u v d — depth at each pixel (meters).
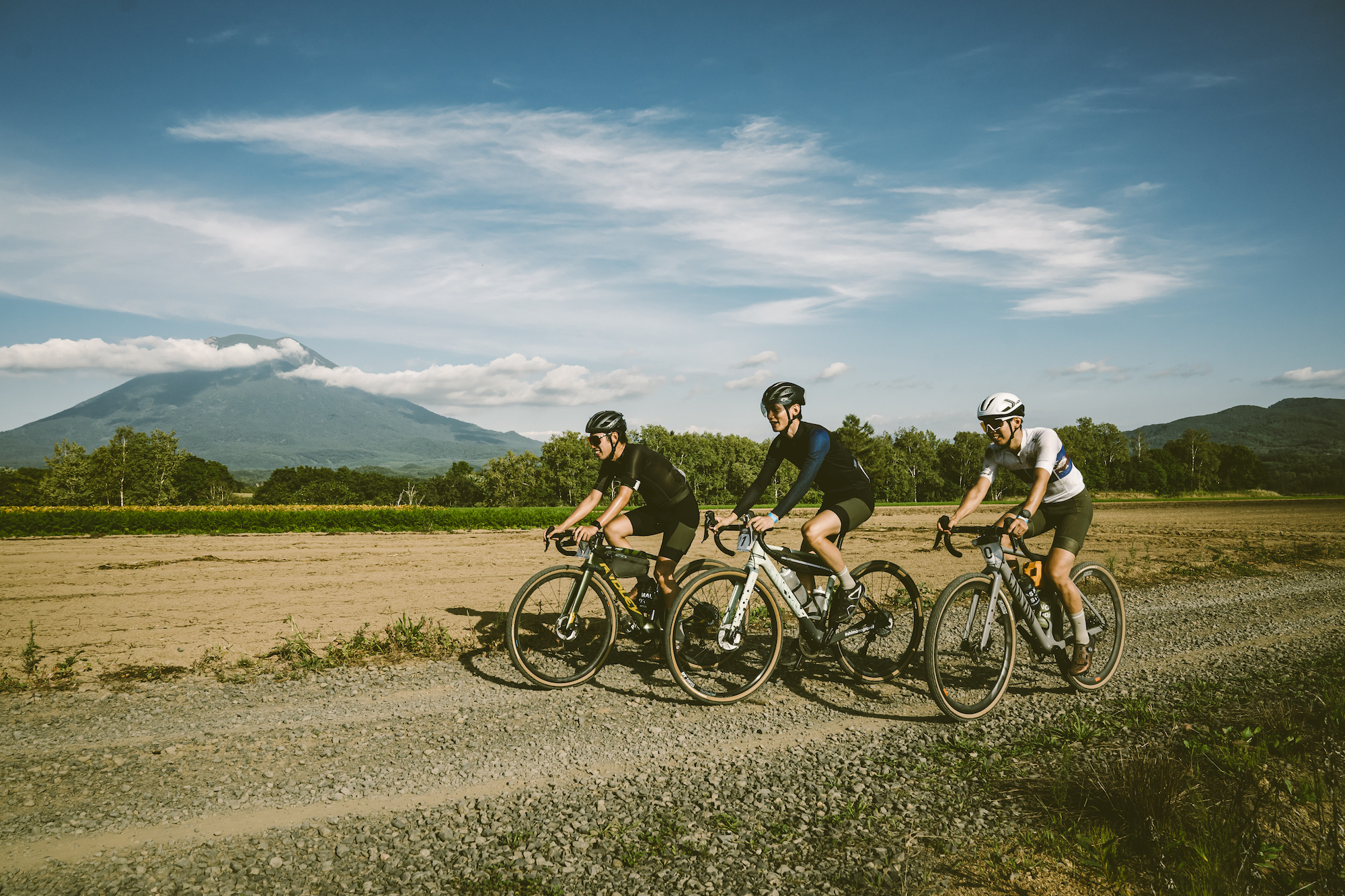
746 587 4.63
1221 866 2.57
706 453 102.12
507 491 108.25
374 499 137.25
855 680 5.09
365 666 5.38
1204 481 127.81
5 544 18.20
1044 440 4.44
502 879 2.51
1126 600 8.49
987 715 4.33
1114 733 3.96
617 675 5.16
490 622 7.25
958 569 12.33
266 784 3.34
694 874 2.54
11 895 2.39
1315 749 3.65
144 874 2.54
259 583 10.57
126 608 8.34
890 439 95.50
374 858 2.67
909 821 2.95
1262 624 7.00
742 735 4.01
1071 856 2.66
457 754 3.72
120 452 100.81
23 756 3.65
